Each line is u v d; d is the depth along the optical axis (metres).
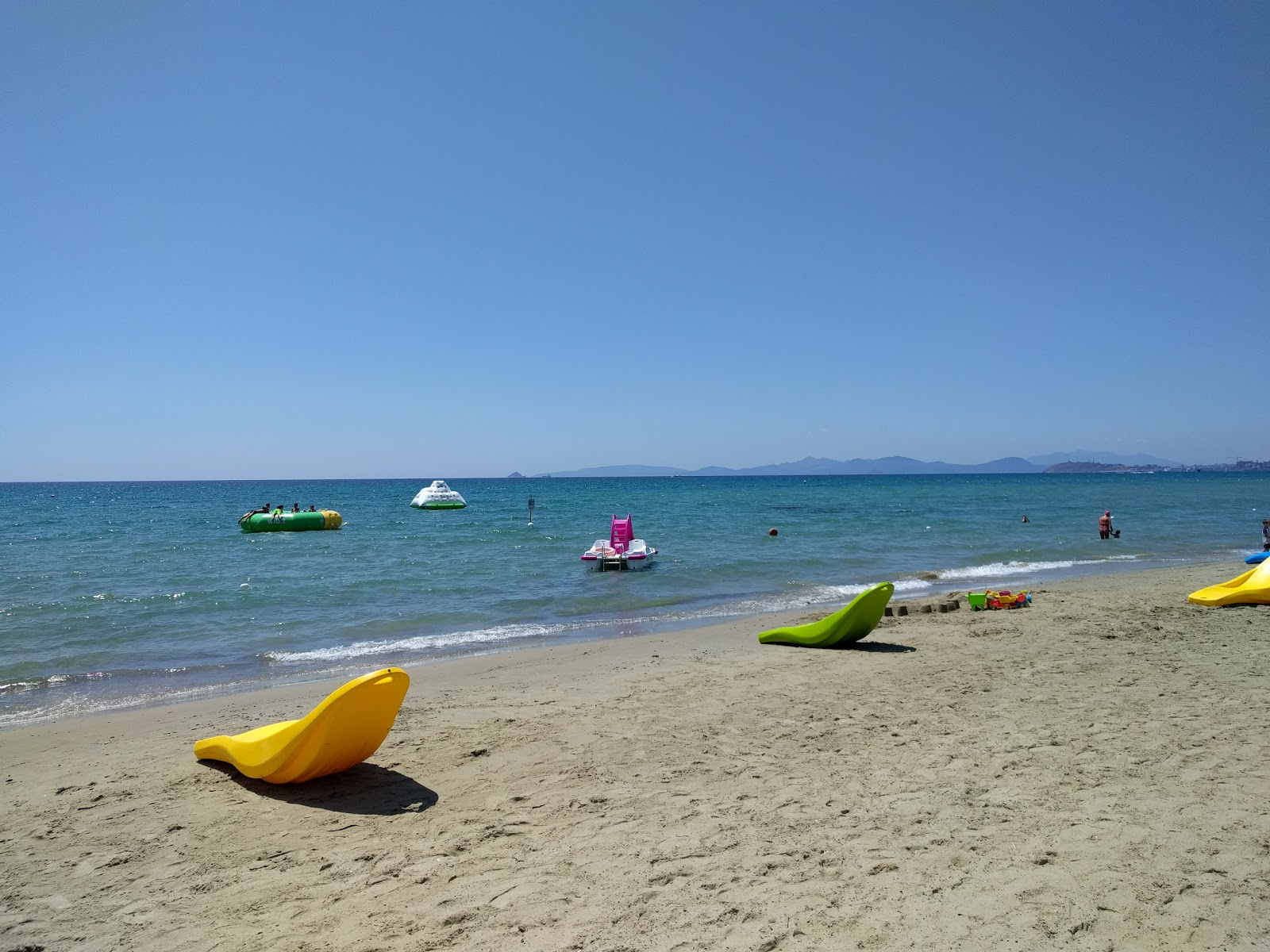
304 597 15.77
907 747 5.72
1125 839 4.01
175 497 92.06
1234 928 3.16
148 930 3.53
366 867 4.09
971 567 19.53
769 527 33.41
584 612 13.96
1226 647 8.79
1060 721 6.19
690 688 7.86
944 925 3.27
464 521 42.62
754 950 3.14
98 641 11.87
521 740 6.21
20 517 48.09
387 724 5.32
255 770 5.31
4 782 5.68
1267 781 4.73
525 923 3.44
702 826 4.43
